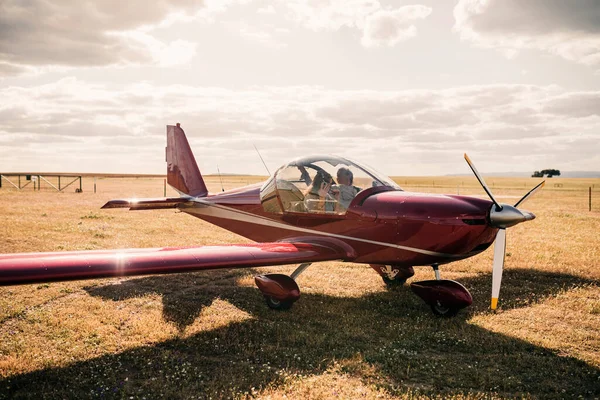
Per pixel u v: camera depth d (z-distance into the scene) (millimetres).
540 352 4352
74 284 6711
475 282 7105
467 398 3365
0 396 3436
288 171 6625
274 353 4230
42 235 10109
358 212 5758
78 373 3844
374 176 6133
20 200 19219
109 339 4586
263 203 7074
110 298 6066
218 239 10617
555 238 11086
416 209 5328
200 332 4805
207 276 7402
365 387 3547
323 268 8078
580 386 3660
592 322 5211
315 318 5355
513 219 4945
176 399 3377
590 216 15844
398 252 5551
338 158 6242
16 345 4402
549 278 7262
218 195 8344
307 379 3650
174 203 9031
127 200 8180
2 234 10031
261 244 5887
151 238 10445
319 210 6160
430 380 3736
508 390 3580
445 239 5156
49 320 5074
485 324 5109
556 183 67938
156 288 6605
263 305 5887
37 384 3631
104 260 4340
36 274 3842
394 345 4477
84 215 14062
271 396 3365
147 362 4051
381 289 6738
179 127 9586
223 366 3975
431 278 7430
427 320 5297
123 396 3387
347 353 4246
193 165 9312
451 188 43875
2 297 5953
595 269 7828
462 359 4199
